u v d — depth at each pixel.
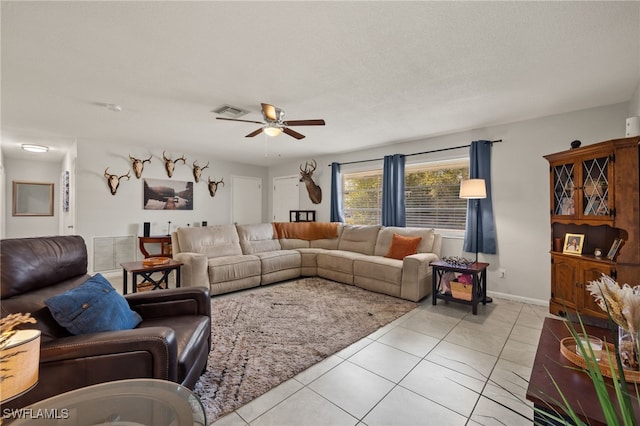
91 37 1.95
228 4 1.64
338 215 5.74
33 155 6.05
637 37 1.94
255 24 1.82
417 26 1.84
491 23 1.81
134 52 2.14
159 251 5.53
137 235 5.36
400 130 4.14
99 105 3.20
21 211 6.44
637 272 2.45
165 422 1.02
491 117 3.56
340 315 3.14
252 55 2.18
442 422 1.58
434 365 2.14
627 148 2.49
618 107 3.09
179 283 3.63
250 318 3.05
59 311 1.41
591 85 2.68
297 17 1.75
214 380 1.93
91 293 1.57
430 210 4.60
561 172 3.12
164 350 1.36
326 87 2.73
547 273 3.51
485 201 3.90
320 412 1.64
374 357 2.26
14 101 3.08
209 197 6.46
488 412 1.66
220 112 3.41
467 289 3.30
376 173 5.38
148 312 1.97
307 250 5.02
